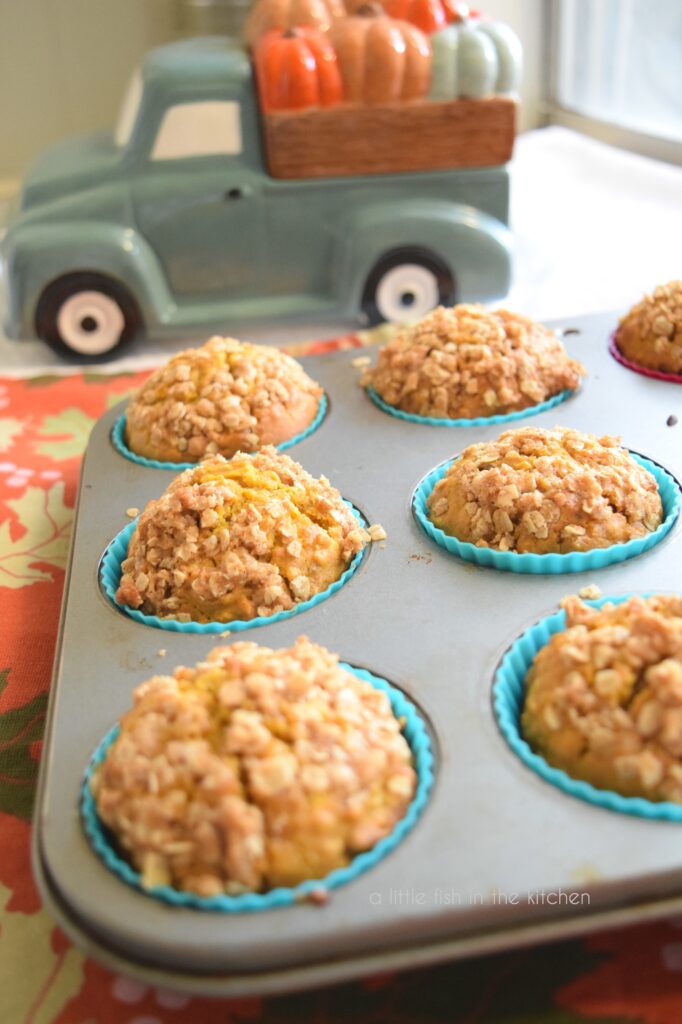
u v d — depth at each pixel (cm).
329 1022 21
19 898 24
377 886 21
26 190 48
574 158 65
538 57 70
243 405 36
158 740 22
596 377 38
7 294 50
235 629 28
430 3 47
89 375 48
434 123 47
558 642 24
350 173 47
